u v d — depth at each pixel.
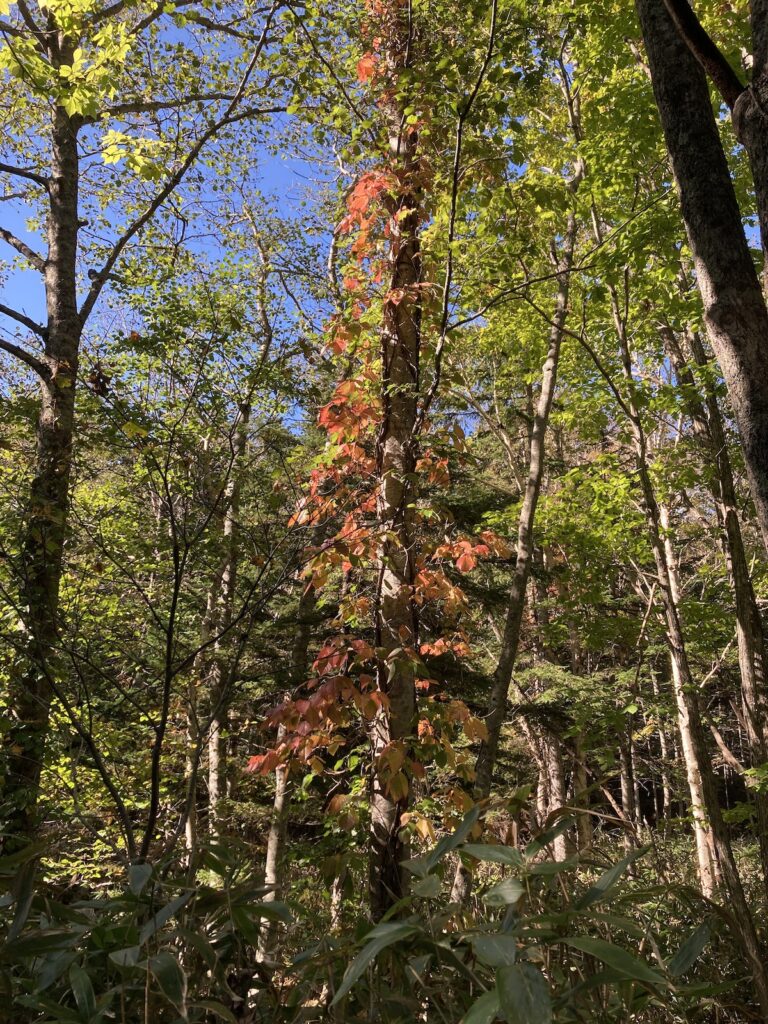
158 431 5.11
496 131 4.79
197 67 8.80
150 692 5.07
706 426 9.13
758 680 7.25
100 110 8.35
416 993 1.14
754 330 2.24
